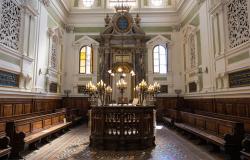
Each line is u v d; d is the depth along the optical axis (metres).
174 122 10.83
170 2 15.88
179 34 15.29
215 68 9.52
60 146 7.05
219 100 9.15
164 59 15.46
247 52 7.30
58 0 13.16
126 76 15.31
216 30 9.38
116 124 6.68
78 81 15.20
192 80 12.70
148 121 6.98
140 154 6.05
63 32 14.89
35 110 10.10
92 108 7.11
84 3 16.28
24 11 9.23
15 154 5.55
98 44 15.30
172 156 5.86
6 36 7.99
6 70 7.90
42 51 11.03
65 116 11.01
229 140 5.38
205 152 6.29
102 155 5.94
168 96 14.94
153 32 15.47
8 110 7.87
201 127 8.02
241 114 7.53
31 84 9.88
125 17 14.95
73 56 15.38
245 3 7.56
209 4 10.02
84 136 8.98
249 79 7.23
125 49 14.97
